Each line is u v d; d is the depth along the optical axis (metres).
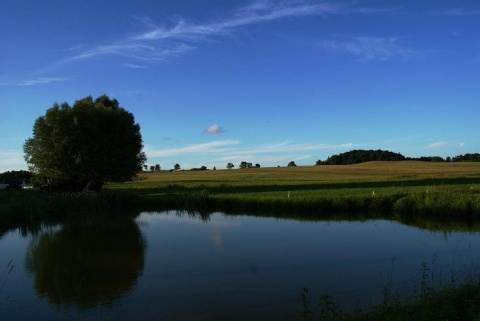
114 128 51.66
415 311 8.92
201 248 21.30
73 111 49.69
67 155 48.91
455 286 11.52
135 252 20.88
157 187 63.88
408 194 34.16
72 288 15.20
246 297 13.43
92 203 42.62
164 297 13.77
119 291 14.59
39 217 36.72
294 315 11.67
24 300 14.03
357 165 124.81
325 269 16.41
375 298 12.62
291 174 97.06
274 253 19.58
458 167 106.44
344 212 33.75
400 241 21.61
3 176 107.75
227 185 63.25
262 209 37.47
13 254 21.42
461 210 29.27
